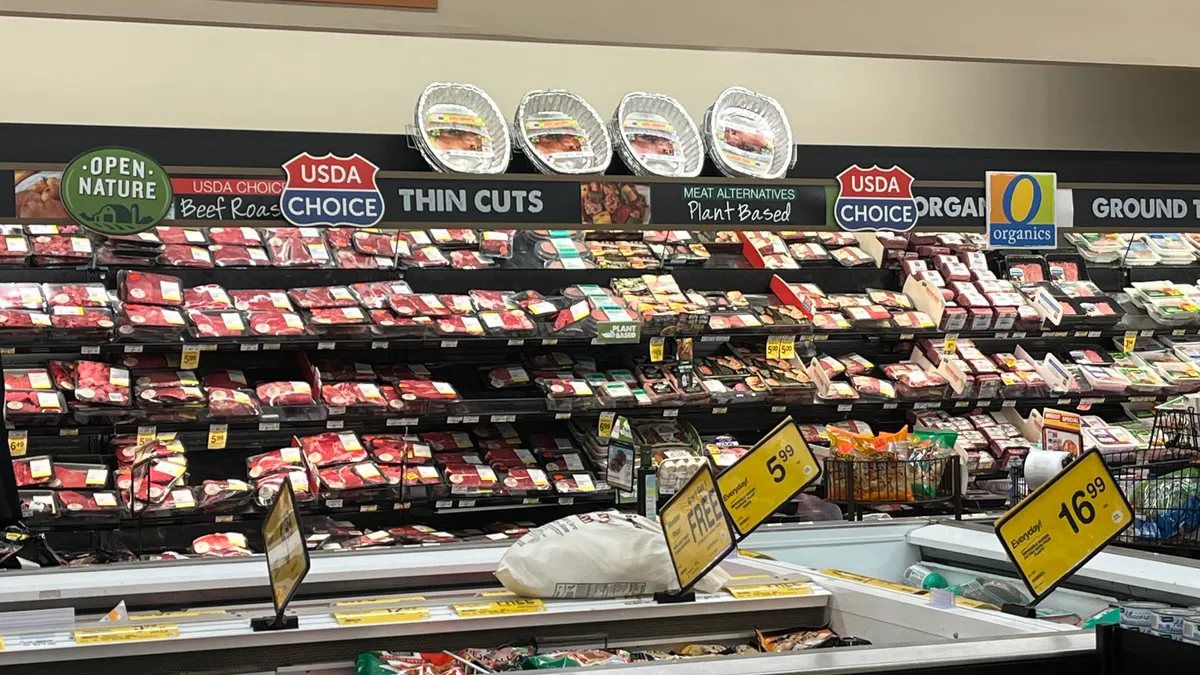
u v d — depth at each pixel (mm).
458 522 5820
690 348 6145
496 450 5828
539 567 2281
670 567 2316
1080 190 4844
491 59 6398
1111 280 7293
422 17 3506
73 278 5414
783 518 5277
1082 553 1890
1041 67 7410
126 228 3895
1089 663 1796
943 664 1732
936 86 7215
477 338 5637
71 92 5695
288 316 5434
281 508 2021
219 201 3994
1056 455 3668
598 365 6266
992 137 7324
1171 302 6984
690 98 6762
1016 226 4801
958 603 2193
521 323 5746
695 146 5590
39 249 5234
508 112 6426
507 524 5727
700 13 3795
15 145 3807
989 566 2777
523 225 4270
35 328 4961
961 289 6645
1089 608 2516
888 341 6816
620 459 3473
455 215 4207
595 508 5902
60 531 5082
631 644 2285
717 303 6238
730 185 4496
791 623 2395
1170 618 1782
